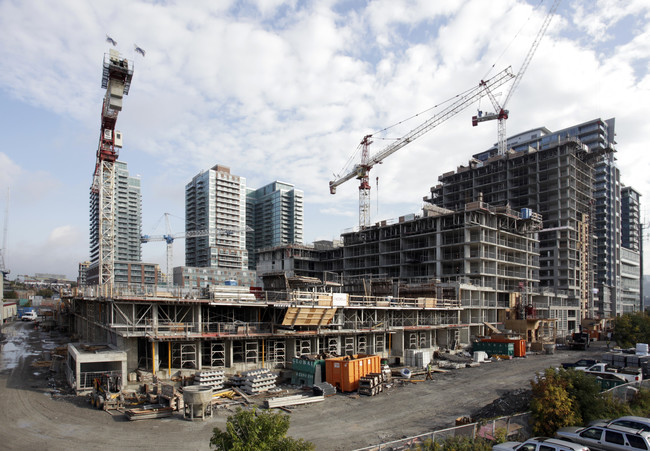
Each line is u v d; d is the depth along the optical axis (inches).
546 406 949.2
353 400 1296.8
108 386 1179.3
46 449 829.8
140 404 1109.7
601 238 5964.6
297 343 1715.1
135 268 7711.6
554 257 4557.1
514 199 4943.4
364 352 1991.9
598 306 5649.6
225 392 1254.9
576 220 4697.3
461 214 3444.9
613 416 1018.7
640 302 7544.3
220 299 1508.4
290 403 1221.1
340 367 1418.6
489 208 3639.3
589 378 1034.1
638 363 1670.8
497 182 4980.3
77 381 1219.9
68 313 2947.8
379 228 4247.0
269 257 5329.7
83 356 1219.2
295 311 1577.3
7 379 1403.8
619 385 1221.7
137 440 888.9
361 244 4436.5
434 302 2433.6
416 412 1168.8
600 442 832.9
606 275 5876.0
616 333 2536.9
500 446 778.8
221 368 1464.1
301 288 2132.1
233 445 529.7
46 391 1246.9
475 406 1236.5
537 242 4074.8
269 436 543.8
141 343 1509.6
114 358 1243.8
